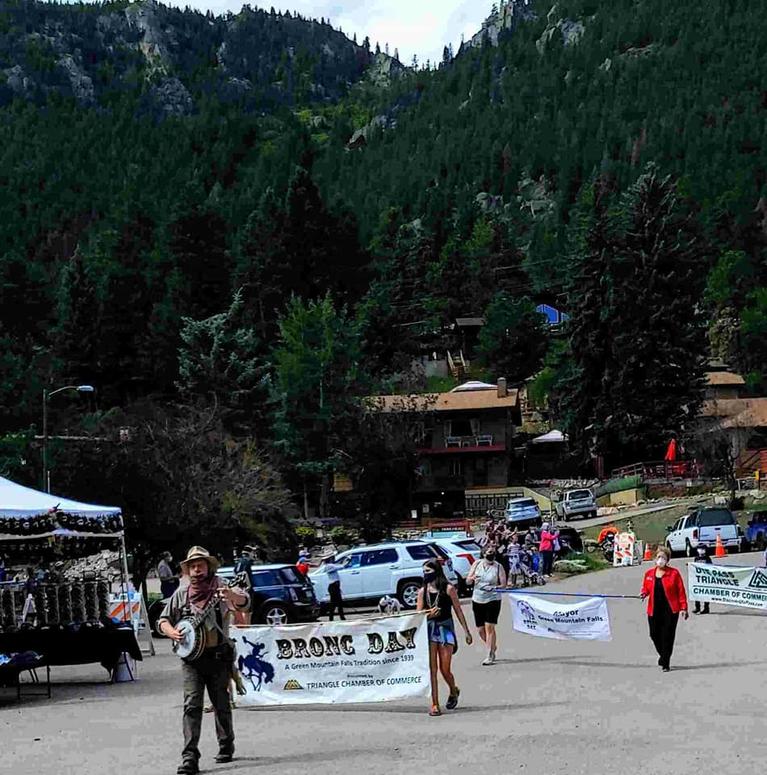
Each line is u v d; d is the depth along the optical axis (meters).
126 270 106.69
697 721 12.59
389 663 14.82
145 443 42.97
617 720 12.88
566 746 11.27
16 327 106.00
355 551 33.34
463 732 12.45
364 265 121.56
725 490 71.19
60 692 18.86
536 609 21.20
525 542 47.62
